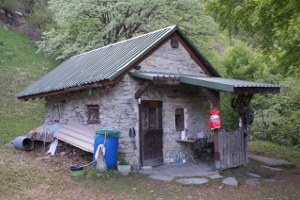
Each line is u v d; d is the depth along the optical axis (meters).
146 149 10.66
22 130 16.45
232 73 19.86
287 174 10.48
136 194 7.76
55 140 11.94
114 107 10.57
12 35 28.17
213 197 7.71
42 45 21.33
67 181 8.59
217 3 11.41
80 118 12.24
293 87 17.70
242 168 10.59
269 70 19.28
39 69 24.64
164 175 9.51
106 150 9.58
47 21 28.08
